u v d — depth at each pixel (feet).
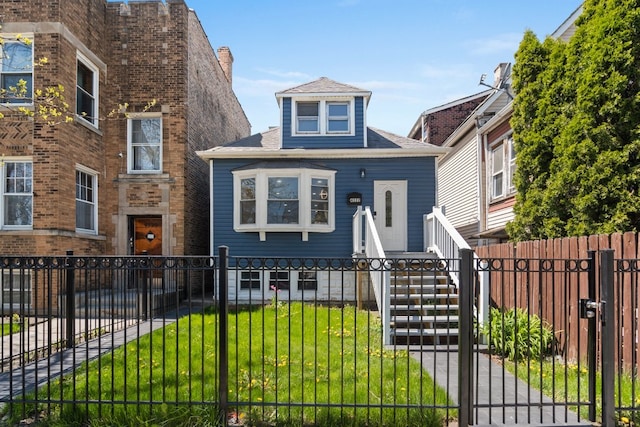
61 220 36.76
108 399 15.15
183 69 44.14
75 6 38.75
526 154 32.81
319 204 43.19
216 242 43.62
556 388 16.88
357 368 18.90
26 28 36.50
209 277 51.47
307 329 26.30
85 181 41.37
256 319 29.35
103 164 43.62
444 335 24.36
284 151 42.96
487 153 49.96
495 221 47.57
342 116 44.86
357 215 38.86
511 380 17.92
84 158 40.34
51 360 20.61
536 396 16.14
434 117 67.10
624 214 24.35
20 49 37.19
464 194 56.49
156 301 34.09
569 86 29.68
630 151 24.43
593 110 25.94
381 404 13.32
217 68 57.11
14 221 37.24
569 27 39.58
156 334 25.43
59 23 36.50
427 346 23.89
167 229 43.55
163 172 43.78
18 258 14.58
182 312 34.55
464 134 55.88
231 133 66.49
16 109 36.24
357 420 13.46
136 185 43.78
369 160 43.88
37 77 36.40
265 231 42.50
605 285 13.64
